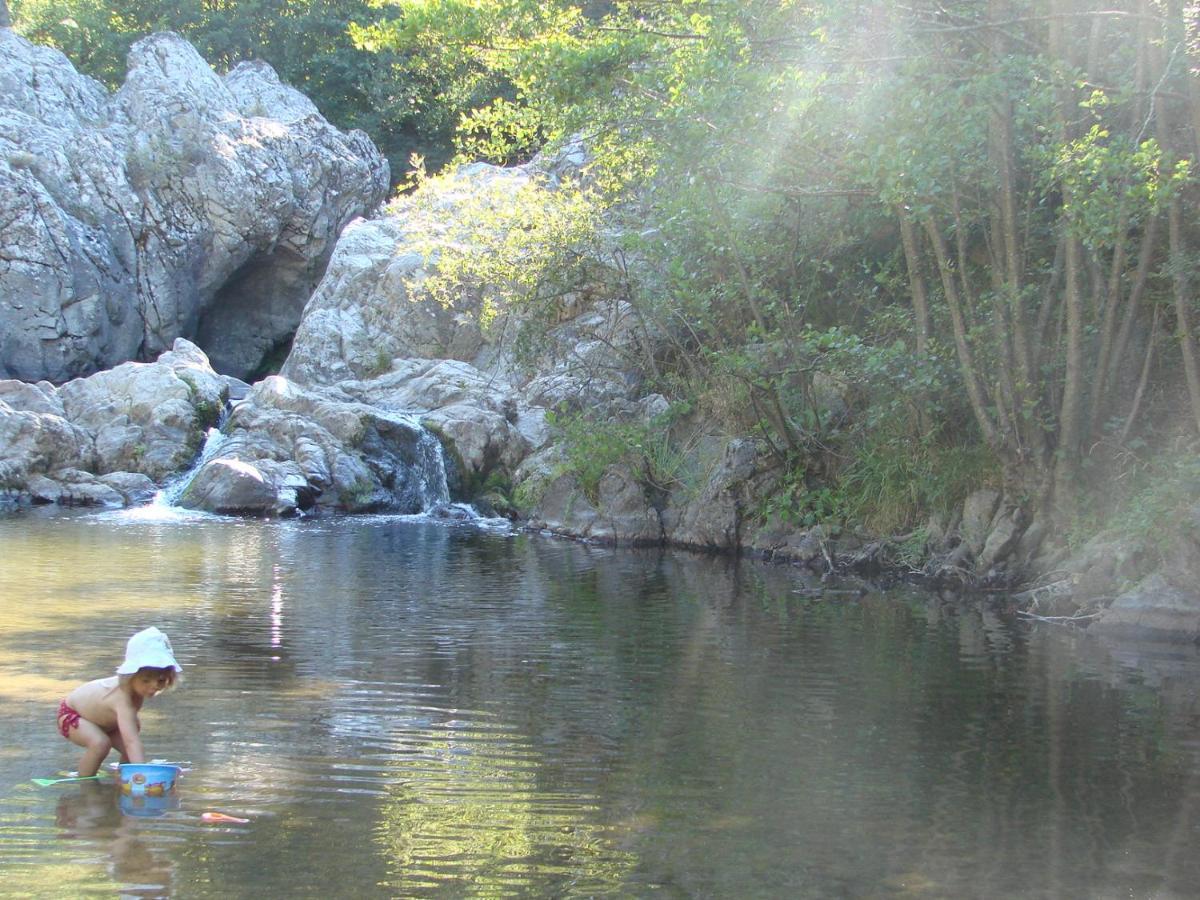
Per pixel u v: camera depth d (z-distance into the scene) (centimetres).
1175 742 800
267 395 2611
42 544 1733
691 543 1941
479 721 817
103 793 645
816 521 1806
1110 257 1541
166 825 599
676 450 2088
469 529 2166
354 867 552
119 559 1596
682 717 839
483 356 2909
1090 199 1195
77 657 973
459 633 1134
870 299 1894
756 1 1374
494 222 2339
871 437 1797
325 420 2519
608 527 2023
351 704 854
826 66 1391
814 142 1544
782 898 529
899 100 1328
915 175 1301
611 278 2236
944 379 1608
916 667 1027
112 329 3338
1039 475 1512
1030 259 1606
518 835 600
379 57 4272
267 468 2375
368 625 1164
